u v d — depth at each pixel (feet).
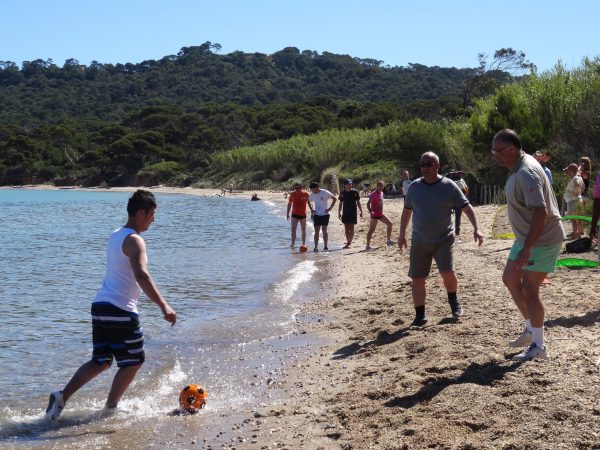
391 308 31.35
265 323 32.01
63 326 32.76
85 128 398.42
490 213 76.13
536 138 92.63
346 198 60.59
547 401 16.34
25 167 328.70
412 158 151.02
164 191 250.16
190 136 324.60
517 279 20.16
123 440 17.81
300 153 220.43
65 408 20.43
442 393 18.02
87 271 52.70
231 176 248.52
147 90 597.93
